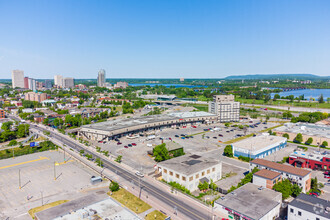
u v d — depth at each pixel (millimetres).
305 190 102625
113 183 103375
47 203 93938
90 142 182125
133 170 125500
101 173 121250
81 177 119125
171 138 192500
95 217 70625
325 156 127250
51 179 116688
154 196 97625
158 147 136750
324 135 175750
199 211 86188
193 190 105375
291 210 79312
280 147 165125
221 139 190875
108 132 179000
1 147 175500
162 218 81688
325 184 110688
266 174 102125
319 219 73062
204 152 156750
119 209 75000
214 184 104875
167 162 117688
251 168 121062
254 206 80438
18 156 152500
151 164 134500
